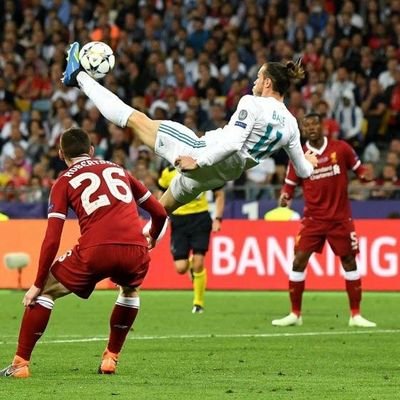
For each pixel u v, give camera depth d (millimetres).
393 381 18844
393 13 54062
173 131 20188
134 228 18938
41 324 18906
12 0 62000
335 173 30156
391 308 35250
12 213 45688
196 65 55625
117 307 19594
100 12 59375
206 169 20062
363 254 40844
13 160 51125
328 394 17156
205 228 34062
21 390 17344
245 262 41750
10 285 43094
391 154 45031
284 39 54750
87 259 18625
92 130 52219
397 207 42188
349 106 50562
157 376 19375
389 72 51500
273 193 43781
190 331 28188
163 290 42406
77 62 20797
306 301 37906
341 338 26438
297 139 20984
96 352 23188
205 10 57281
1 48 60469
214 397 16688
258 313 33625
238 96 52031
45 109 56969
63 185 18812
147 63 56094
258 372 20047
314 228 30156
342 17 53656
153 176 45750
